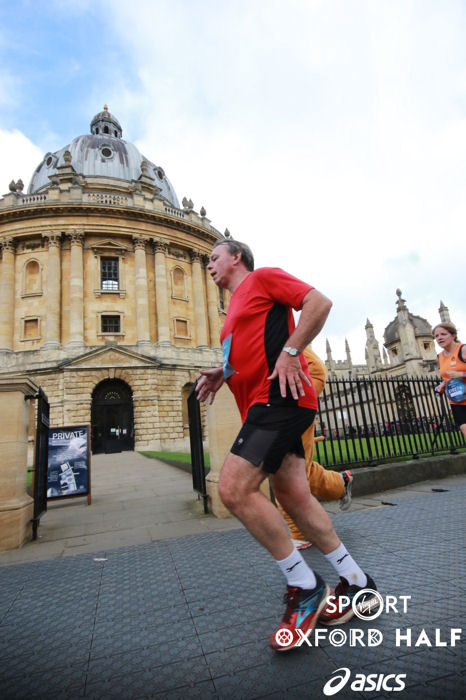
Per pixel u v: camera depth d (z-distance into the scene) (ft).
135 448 89.76
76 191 107.76
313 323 6.24
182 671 5.67
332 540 6.97
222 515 16.98
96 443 90.89
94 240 105.60
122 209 105.09
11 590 9.43
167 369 98.02
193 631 6.82
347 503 13.07
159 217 109.81
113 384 95.04
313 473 12.01
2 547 14.71
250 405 6.88
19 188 118.73
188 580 9.26
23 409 16.47
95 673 5.76
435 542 10.43
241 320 6.95
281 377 6.16
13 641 6.89
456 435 27.32
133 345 100.48
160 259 108.27
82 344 95.35
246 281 7.30
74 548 14.24
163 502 22.86
